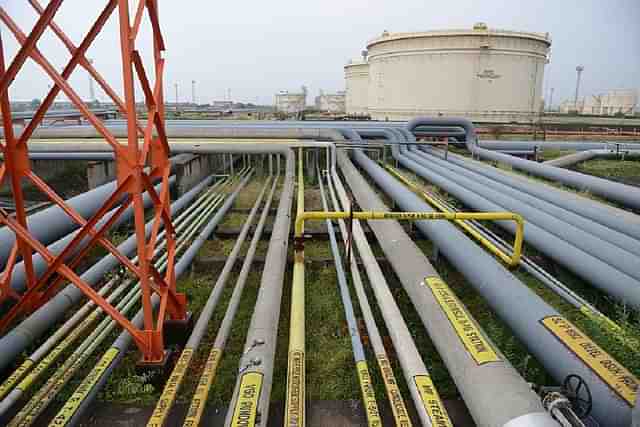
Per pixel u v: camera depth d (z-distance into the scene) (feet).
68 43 11.02
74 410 9.93
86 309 13.96
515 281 13.29
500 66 80.33
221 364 12.75
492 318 14.94
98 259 20.21
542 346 10.58
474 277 14.48
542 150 51.01
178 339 13.76
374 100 96.02
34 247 11.43
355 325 13.08
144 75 10.53
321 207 29.01
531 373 11.71
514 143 48.26
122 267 17.03
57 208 18.92
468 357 9.96
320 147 36.35
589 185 30.22
